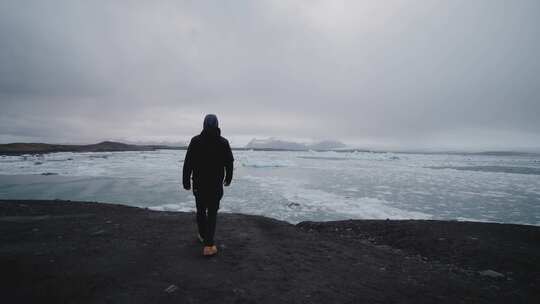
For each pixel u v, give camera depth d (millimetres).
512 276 4285
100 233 4812
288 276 3369
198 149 3529
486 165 60156
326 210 13633
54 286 2832
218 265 3520
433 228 6906
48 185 19766
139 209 8875
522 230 6750
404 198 17516
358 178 28750
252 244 4574
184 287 2889
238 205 14539
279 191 19359
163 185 20609
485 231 6691
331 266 3889
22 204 8852
